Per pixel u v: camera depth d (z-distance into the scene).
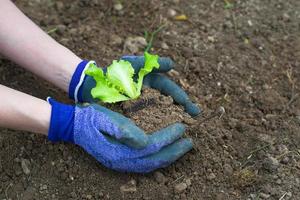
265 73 1.36
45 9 1.49
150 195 1.14
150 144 1.10
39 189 1.16
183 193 1.15
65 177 1.17
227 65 1.37
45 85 1.31
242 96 1.31
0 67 1.33
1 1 1.22
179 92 1.22
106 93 1.16
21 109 1.12
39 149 1.21
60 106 1.14
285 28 1.46
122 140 1.09
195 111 1.22
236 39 1.43
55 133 1.14
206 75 1.35
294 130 1.25
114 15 1.48
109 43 1.40
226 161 1.19
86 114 1.12
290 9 1.51
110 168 1.16
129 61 1.22
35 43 1.22
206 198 1.15
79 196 1.15
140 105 1.17
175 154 1.13
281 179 1.17
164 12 1.49
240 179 1.16
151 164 1.12
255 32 1.45
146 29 1.45
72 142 1.17
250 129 1.25
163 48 1.40
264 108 1.29
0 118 1.12
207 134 1.21
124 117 1.11
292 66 1.38
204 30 1.45
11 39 1.21
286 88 1.33
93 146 1.12
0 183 1.18
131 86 1.17
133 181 1.15
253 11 1.50
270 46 1.42
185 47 1.40
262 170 1.19
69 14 1.48
